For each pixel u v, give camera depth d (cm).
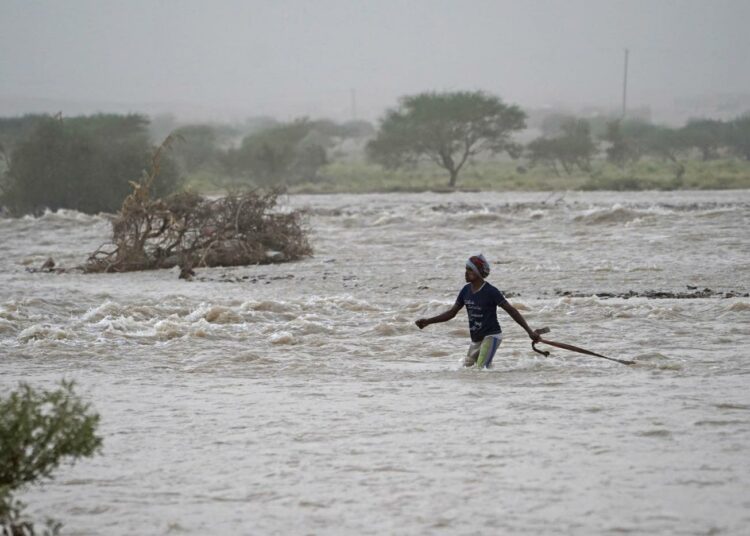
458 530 1855
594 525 1866
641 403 2981
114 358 4044
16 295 6266
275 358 4009
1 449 1806
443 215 11375
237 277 7519
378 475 2233
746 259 7750
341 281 7119
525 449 2436
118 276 7881
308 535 1850
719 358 3850
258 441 2583
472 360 3728
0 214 15012
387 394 3219
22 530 1800
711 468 2239
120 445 2562
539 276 7138
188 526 1912
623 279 6869
